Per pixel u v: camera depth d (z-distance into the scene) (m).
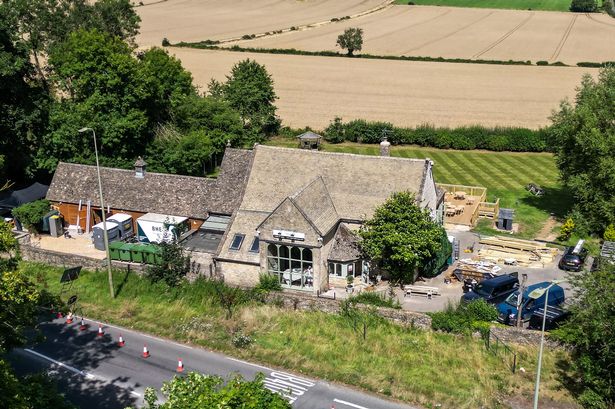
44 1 93.75
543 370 41.91
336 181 58.19
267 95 105.69
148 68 82.31
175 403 27.08
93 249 63.81
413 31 195.00
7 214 69.88
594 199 63.62
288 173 59.47
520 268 58.53
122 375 42.12
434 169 90.69
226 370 42.66
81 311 50.84
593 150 63.03
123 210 66.94
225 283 54.75
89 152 74.94
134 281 54.81
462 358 43.50
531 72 148.50
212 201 64.31
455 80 143.50
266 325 48.16
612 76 68.06
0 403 28.17
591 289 39.53
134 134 76.19
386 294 53.66
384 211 52.81
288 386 40.66
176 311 50.62
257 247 55.41
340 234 55.78
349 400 39.28
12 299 33.72
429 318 47.06
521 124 110.31
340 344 45.50
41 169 77.12
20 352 44.75
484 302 47.72
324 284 54.69
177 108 88.06
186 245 58.56
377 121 113.19
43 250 59.16
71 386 40.84
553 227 68.69
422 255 53.06
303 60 162.38
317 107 124.88
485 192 76.12
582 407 38.25
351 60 162.38
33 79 78.19
